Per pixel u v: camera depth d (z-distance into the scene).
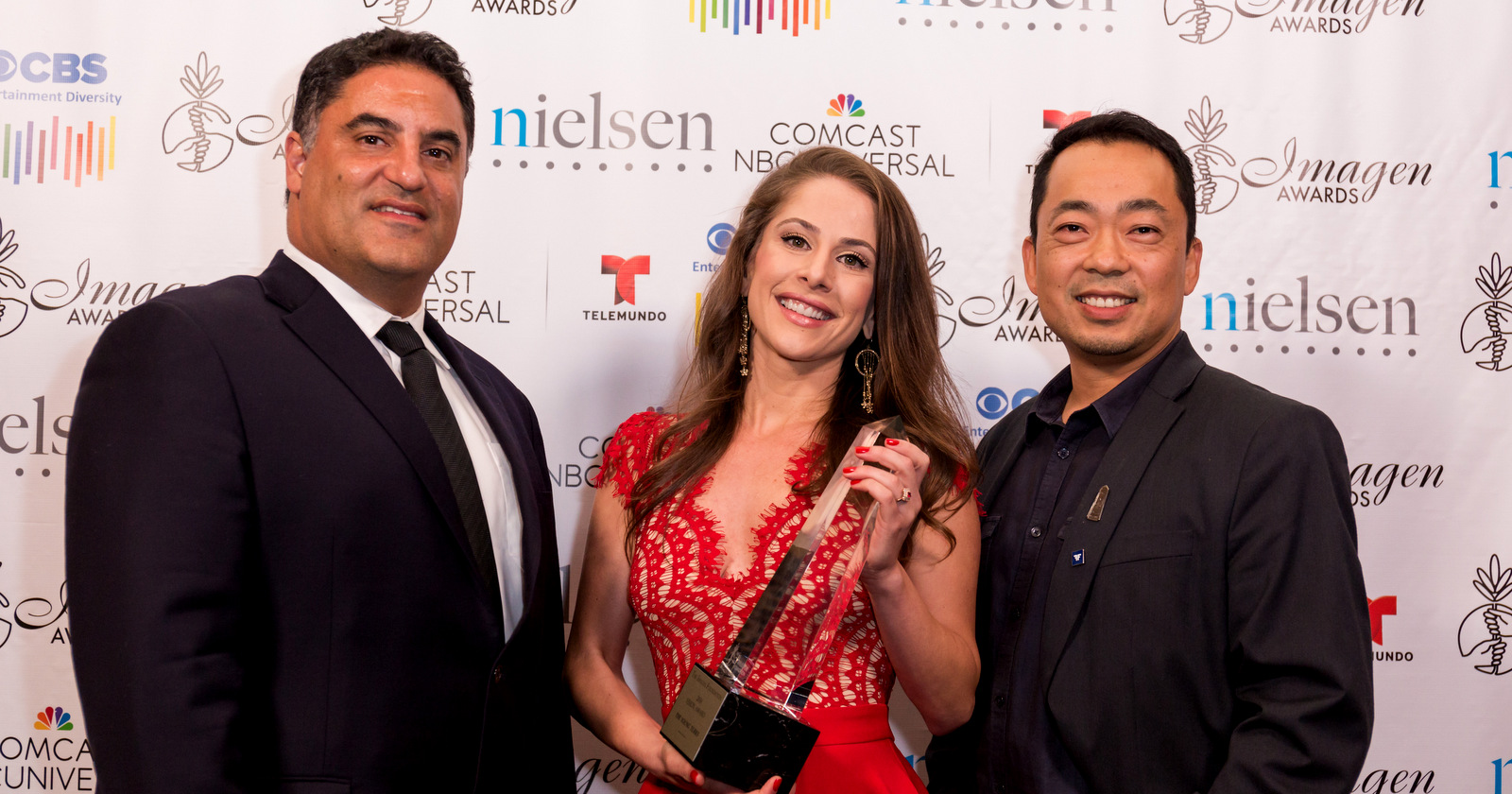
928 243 2.36
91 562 1.24
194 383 1.30
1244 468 1.53
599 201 2.33
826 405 1.79
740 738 1.34
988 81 2.37
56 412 2.24
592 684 1.68
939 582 1.64
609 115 2.33
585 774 2.30
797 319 1.70
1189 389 1.69
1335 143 2.38
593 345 2.32
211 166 2.28
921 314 1.77
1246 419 1.57
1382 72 2.39
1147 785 1.51
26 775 2.21
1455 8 2.40
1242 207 2.37
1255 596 1.48
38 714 2.21
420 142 1.54
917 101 2.36
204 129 2.28
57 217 2.25
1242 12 2.39
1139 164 1.72
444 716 1.39
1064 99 2.38
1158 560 1.54
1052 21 2.38
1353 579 1.47
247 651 1.32
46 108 2.25
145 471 1.25
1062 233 1.76
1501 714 2.30
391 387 1.45
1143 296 1.69
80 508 1.27
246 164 2.28
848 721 1.56
